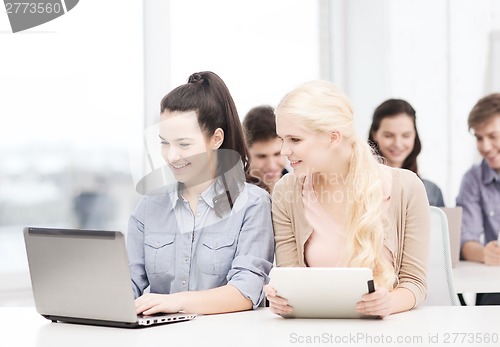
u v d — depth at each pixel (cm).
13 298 366
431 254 235
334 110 202
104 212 384
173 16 407
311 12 456
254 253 210
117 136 386
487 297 342
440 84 449
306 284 177
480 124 349
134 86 391
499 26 444
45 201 373
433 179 449
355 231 204
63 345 158
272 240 215
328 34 468
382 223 208
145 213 222
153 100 393
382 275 200
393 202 210
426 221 211
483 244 357
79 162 379
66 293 181
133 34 391
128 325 175
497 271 291
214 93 212
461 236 347
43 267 183
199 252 215
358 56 469
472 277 273
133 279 219
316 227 213
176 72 408
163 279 218
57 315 187
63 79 375
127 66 389
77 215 380
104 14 383
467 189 357
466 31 447
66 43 375
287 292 180
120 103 387
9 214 366
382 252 208
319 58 461
